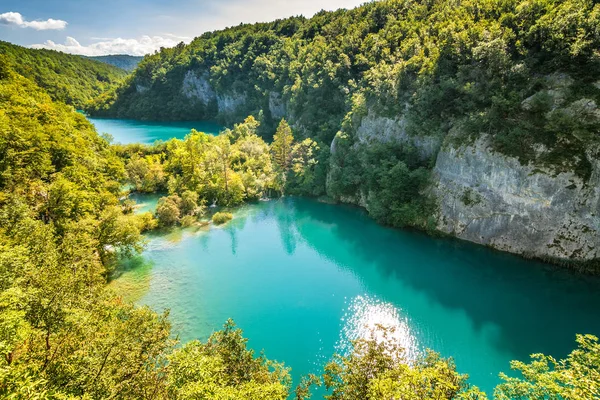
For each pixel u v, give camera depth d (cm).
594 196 4509
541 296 4528
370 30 10475
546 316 4178
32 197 4225
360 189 7306
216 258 5419
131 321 2017
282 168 8700
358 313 4209
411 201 6203
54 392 1378
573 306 4325
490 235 5375
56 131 6000
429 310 4297
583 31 4922
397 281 4897
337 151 7856
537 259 4962
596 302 4356
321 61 10556
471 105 5716
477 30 6125
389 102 7138
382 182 6362
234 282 4788
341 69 9488
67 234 3753
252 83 15712
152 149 9575
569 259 4719
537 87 5294
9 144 4622
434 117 6394
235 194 7538
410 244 5884
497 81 5481
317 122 9731
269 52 15850
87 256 3188
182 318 4009
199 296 4434
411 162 6475
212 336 2423
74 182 5088
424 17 9031
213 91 19025
